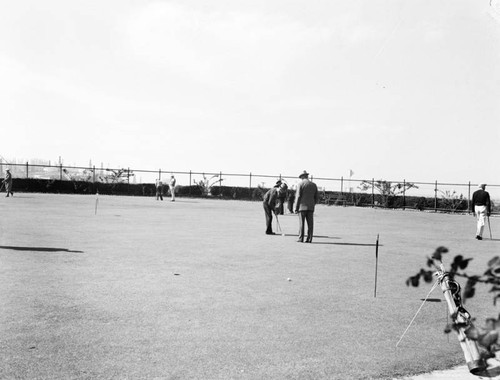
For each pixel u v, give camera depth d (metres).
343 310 7.73
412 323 7.11
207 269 10.75
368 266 11.77
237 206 36.53
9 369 5.07
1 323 6.52
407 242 17.27
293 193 42.34
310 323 6.99
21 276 9.36
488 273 2.32
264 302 8.06
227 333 6.44
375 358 5.69
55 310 7.19
